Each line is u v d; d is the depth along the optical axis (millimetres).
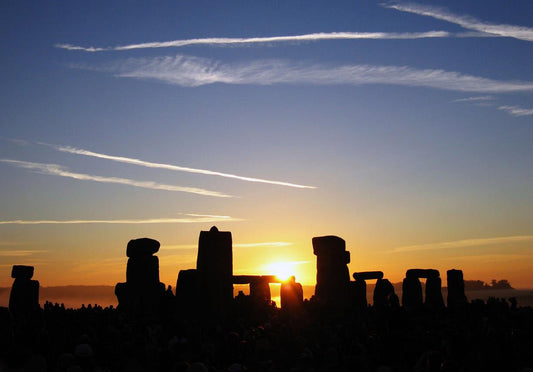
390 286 48000
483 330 24250
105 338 20812
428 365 13969
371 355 20047
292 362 19875
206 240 38344
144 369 17312
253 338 22297
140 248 41031
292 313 35844
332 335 23844
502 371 17828
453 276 50844
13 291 42500
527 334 21000
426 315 34000
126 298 40375
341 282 44812
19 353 14531
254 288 44844
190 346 18703
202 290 37594
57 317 30750
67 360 17109
